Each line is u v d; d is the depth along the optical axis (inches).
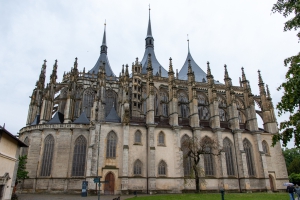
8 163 1573.6
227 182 2987.2
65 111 3225.9
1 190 1485.0
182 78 4505.4
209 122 3422.7
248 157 3307.1
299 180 3676.2
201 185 2888.8
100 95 3038.9
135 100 3410.4
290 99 768.3
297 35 845.2
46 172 2842.0
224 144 3233.3
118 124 2795.3
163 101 3713.1
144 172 2726.4
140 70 3622.0
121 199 1876.2
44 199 1918.1
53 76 3444.9
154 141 2854.3
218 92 4030.5
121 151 2699.3
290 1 848.9
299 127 769.6
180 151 2908.5
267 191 3090.6
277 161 3444.9
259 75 3941.9
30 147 2925.7
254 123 3420.3
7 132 1444.4
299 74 761.0
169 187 2748.5
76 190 2760.8
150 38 5108.3
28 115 3425.2
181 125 3267.7
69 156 2883.9
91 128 2834.6
